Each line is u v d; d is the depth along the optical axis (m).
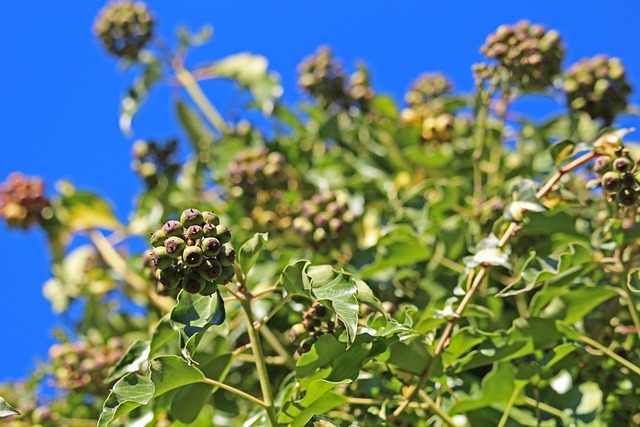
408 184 5.38
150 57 6.11
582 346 4.07
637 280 3.97
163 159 5.85
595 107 5.33
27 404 4.80
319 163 5.48
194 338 3.06
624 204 3.66
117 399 3.06
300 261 3.07
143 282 5.42
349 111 5.92
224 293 4.00
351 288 3.01
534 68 4.65
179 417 3.51
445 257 4.64
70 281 5.85
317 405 3.25
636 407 4.03
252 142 5.72
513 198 3.76
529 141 5.33
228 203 5.22
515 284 3.93
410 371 3.59
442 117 5.47
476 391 4.04
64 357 4.85
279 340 4.52
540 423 3.91
